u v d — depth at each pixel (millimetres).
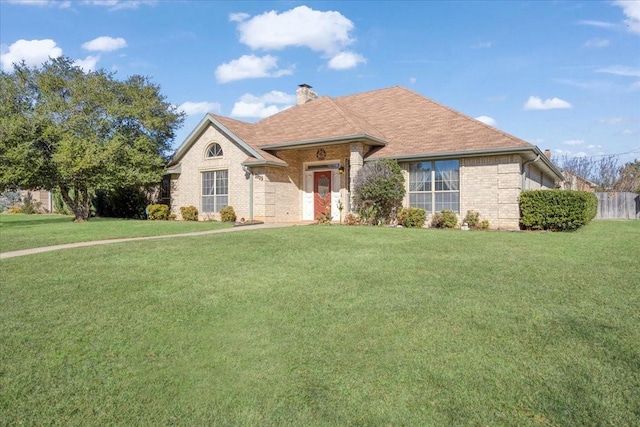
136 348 4066
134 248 9453
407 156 15531
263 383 3393
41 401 3152
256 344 4121
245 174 18641
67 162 17922
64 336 4344
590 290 5668
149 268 7395
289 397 3178
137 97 22297
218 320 4789
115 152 19391
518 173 13961
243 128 20016
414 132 17062
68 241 11172
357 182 15891
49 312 5074
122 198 24078
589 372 3408
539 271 6797
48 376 3516
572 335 4133
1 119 17766
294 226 15148
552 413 2889
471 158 14797
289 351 3947
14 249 9930
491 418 2857
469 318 4637
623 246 9445
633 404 2963
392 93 21062
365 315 4816
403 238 10750
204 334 4395
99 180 19125
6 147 17594
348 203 17875
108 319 4832
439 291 5680
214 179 20141
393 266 7289
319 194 19156
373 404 3059
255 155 17969
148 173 20656
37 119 18328
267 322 4695
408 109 19000
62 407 3080
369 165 15688
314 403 3090
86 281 6508
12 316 4938
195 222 18375
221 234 11930
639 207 26438
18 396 3217
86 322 4738
